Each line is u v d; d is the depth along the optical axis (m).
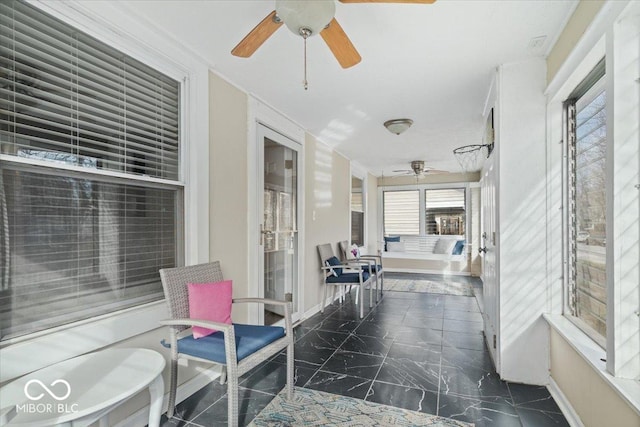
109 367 1.40
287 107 3.17
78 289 1.61
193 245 2.21
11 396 1.16
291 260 3.70
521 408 1.96
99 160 1.73
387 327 3.55
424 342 3.10
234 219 2.65
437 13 1.71
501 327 2.33
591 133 1.85
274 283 3.33
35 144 1.47
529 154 2.25
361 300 3.99
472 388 2.21
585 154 1.94
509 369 2.31
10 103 1.38
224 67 2.36
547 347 2.22
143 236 1.96
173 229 2.16
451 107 3.13
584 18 1.59
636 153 1.33
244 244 2.78
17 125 1.40
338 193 5.14
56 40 1.55
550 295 2.21
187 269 2.01
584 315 1.92
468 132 3.98
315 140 4.29
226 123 2.56
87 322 1.59
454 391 2.17
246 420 1.85
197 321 1.69
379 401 2.05
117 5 1.68
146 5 1.67
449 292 5.30
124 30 1.75
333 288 4.69
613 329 1.37
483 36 1.94
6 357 1.28
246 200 2.81
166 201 2.12
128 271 1.87
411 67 2.33
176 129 2.20
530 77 2.24
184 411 1.96
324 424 1.82
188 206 2.21
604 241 1.67
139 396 1.81
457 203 7.25
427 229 7.48
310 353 2.84
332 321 3.79
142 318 1.83
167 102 2.14
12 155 1.38
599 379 1.51
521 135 2.27
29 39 1.46
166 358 1.98
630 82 1.33
